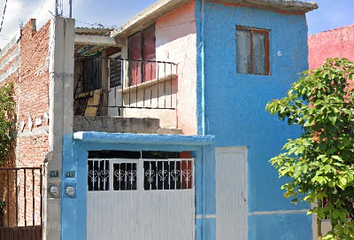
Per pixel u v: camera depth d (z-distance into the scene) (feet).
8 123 38.96
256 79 34.81
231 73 33.83
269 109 28.76
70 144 28.37
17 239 27.48
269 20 35.78
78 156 28.55
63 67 28.60
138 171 30.66
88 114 46.06
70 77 28.76
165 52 36.42
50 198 27.61
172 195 31.45
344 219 26.27
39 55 31.32
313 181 25.61
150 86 38.29
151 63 38.65
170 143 30.73
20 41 36.78
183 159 32.01
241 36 34.91
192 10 33.30
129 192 30.17
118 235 29.58
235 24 34.35
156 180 31.19
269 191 34.73
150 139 29.30
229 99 33.58
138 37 41.06
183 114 33.78
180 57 34.47
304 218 36.06
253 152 34.32
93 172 29.35
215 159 33.01
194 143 31.17
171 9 35.14
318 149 26.99
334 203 27.43
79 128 30.27
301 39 37.06
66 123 28.40
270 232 34.47
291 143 27.66
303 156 27.63
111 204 29.55
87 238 28.60
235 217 33.45
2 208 40.27
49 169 27.66
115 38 42.68
